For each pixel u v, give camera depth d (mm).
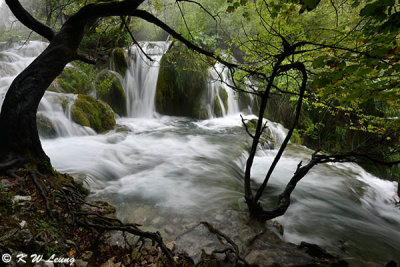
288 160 7379
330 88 2197
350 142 10453
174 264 2211
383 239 3896
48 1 5473
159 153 6414
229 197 4207
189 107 11219
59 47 2982
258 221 3094
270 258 2270
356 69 1854
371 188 6270
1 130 2871
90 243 2467
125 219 3293
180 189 4406
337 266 2232
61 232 2340
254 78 11828
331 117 10812
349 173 7188
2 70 8633
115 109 10188
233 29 10492
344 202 5148
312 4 1628
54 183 3045
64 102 7047
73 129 6820
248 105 11961
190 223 3232
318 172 6609
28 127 2961
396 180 8930
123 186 4434
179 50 10414
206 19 9766
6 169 2773
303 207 4672
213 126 9922
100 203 3510
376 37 1729
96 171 4703
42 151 3215
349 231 3986
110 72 10062
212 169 5605
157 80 10789
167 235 2938
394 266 2271
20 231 1940
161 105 11039
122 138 7289
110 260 2299
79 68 9461
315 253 2539
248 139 8328
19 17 2969
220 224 2984
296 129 10773
